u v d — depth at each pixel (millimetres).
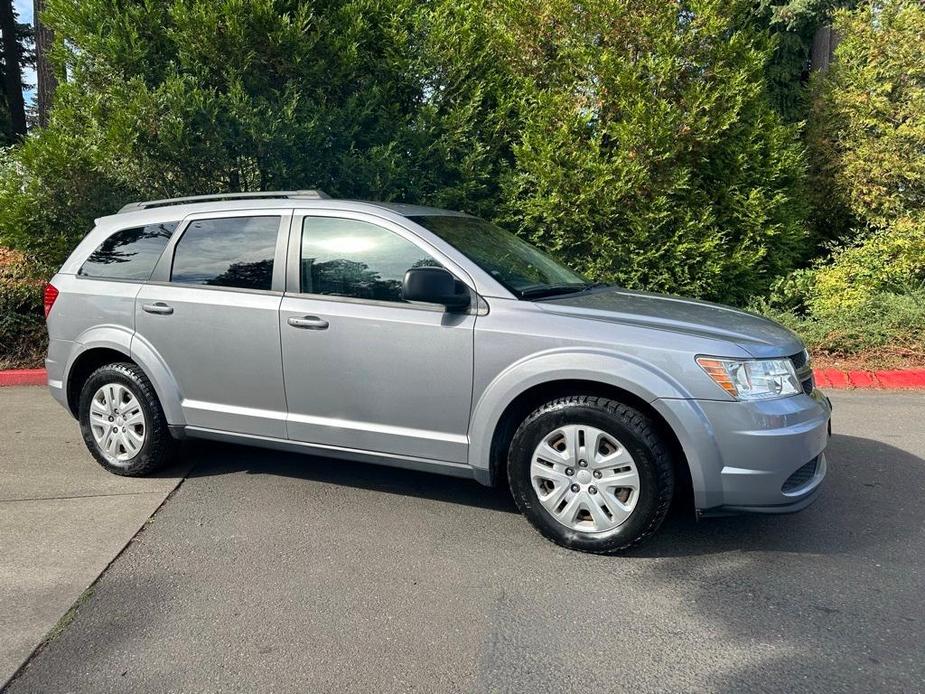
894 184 9555
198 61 8023
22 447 5699
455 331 3967
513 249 4750
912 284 8898
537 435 3842
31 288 8531
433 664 2891
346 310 4234
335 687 2754
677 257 8125
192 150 7883
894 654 2922
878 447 5484
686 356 3598
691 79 8164
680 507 4434
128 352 4855
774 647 2984
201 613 3279
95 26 7957
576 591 3455
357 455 4320
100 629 3156
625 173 7980
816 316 8453
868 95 9625
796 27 11453
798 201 8992
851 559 3754
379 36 8773
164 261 4879
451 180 8922
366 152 8445
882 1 9922
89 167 7910
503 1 8828
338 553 3865
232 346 4539
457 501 4574
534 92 8570
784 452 3529
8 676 2836
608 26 8219
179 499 4625
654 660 2906
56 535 4090
